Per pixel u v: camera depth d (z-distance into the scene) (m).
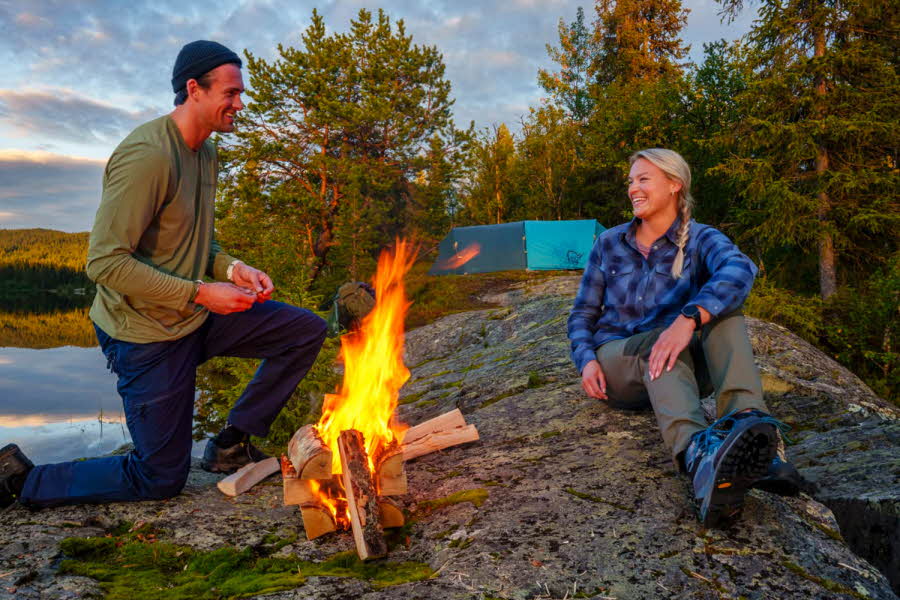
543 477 2.15
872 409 3.50
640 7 32.97
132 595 1.52
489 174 27.61
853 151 13.26
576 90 30.17
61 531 1.90
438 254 21.02
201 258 2.29
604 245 2.49
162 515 2.06
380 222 21.83
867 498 2.03
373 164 23.33
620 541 1.64
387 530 1.93
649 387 1.97
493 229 20.33
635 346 2.27
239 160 21.72
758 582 1.44
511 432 2.82
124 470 2.11
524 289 14.14
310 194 22.02
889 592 1.45
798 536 1.64
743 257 2.04
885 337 9.48
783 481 1.69
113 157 1.99
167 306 2.03
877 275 10.62
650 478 2.03
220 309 2.07
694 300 1.93
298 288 5.96
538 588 1.44
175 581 1.64
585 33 32.12
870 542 2.00
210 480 2.50
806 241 14.05
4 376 11.97
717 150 17.45
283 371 2.48
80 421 7.86
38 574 1.60
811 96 13.25
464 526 1.85
